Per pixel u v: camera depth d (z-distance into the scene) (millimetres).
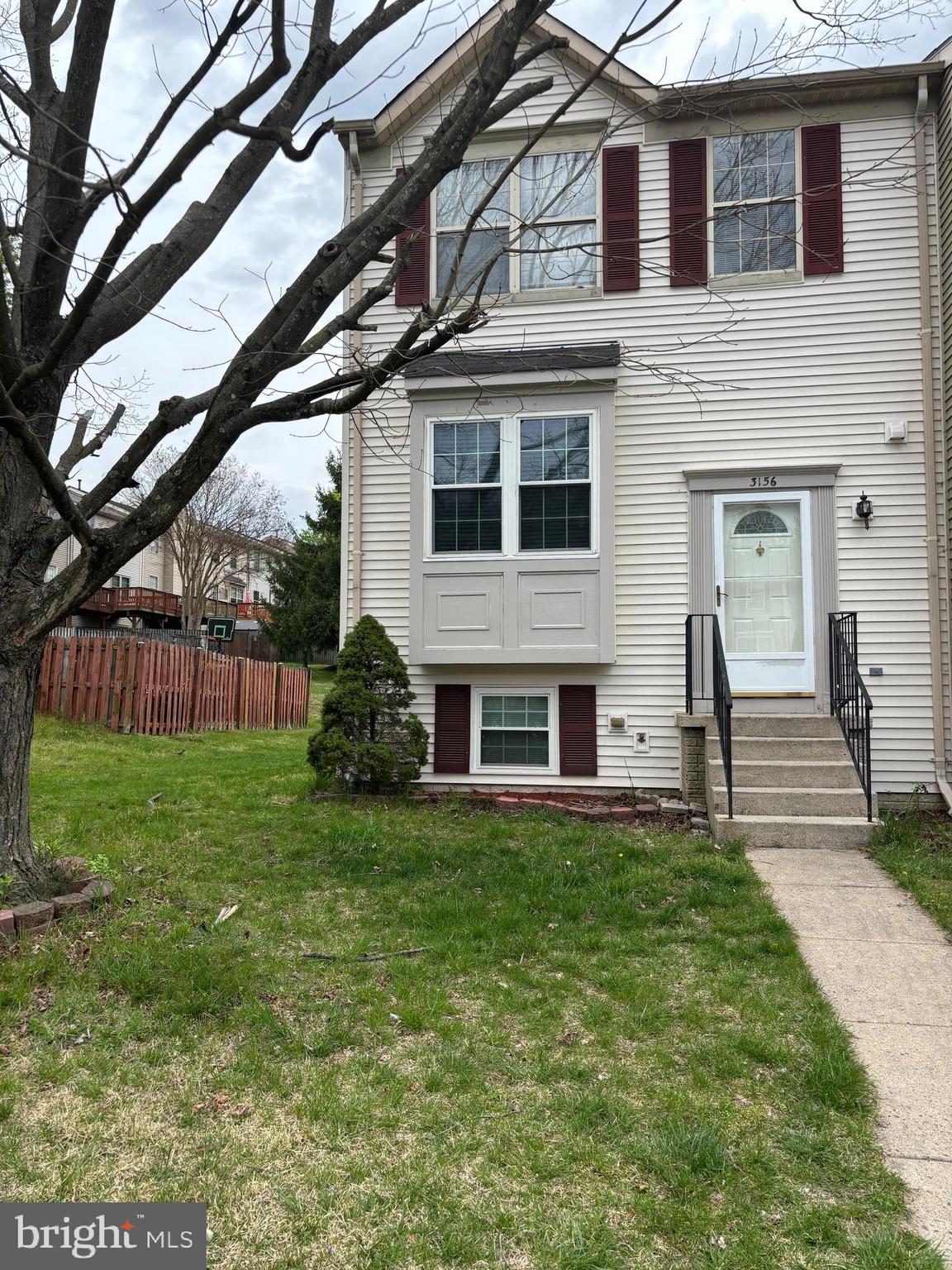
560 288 9125
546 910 5199
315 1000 3877
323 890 5555
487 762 9180
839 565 8484
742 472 8672
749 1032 3604
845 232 8656
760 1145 2805
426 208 9438
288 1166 2691
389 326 9445
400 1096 3076
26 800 4969
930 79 8406
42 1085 3152
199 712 16797
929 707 8242
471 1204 2512
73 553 30641
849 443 8531
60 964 4074
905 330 8484
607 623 8633
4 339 4270
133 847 6477
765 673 8586
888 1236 2359
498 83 4934
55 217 4820
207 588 38688
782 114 8812
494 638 8852
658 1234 2400
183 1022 3625
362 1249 2338
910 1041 3568
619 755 8805
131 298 5254
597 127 9148
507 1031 3600
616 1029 3623
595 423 8812
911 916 5078
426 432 9164
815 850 6664
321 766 8625
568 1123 2918
